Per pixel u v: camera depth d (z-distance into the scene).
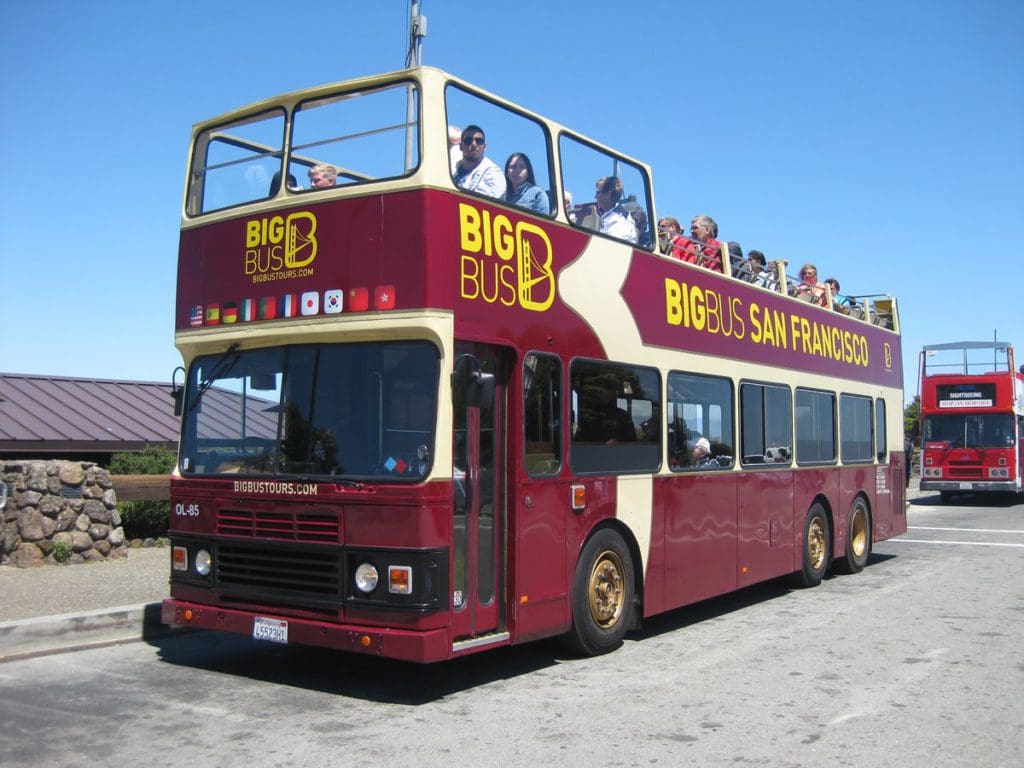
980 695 7.18
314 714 6.50
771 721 6.46
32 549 11.19
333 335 7.11
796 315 12.94
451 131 7.20
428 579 6.51
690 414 10.09
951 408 31.47
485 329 7.18
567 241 8.28
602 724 6.35
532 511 7.61
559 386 8.03
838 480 13.86
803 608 11.24
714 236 11.89
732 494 10.80
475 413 7.19
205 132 8.27
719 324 10.80
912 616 10.61
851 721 6.48
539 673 7.83
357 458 6.88
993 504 32.28
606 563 8.62
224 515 7.46
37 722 6.23
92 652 8.32
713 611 11.07
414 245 6.79
